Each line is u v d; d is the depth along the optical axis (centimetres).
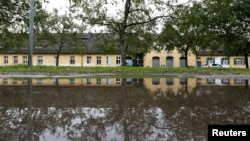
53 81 1241
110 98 645
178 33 4712
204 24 3388
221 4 3353
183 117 430
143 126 377
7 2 2772
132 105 546
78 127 374
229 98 643
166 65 6662
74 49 6094
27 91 793
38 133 344
